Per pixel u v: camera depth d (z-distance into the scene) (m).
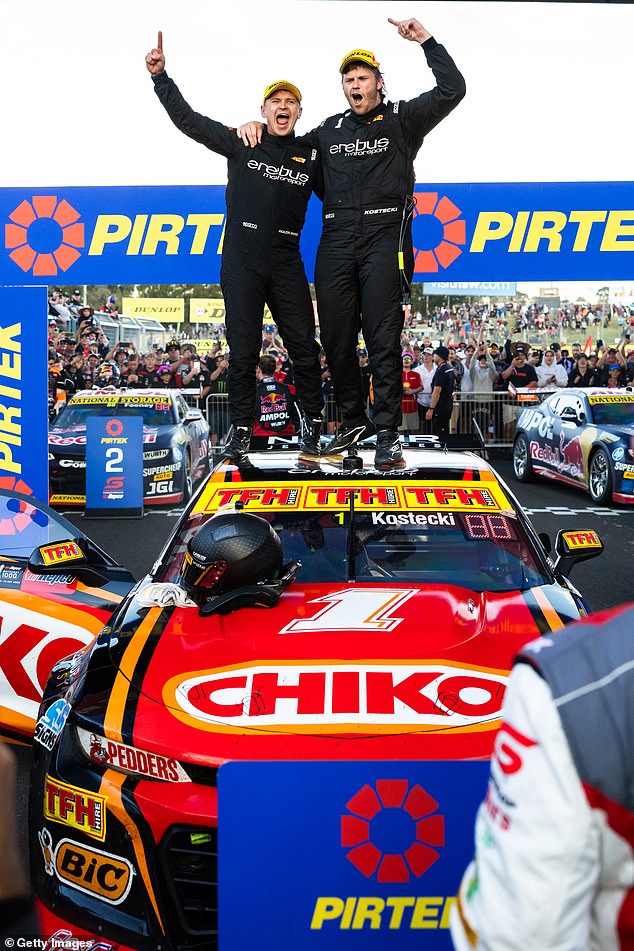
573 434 12.25
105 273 6.54
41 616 3.57
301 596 3.02
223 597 2.88
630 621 1.05
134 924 2.25
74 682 2.69
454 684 2.42
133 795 2.27
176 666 2.56
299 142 4.06
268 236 4.05
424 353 15.70
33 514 3.87
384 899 1.86
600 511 11.11
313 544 3.39
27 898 1.36
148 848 2.24
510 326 20.31
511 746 1.03
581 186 6.29
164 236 6.46
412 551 3.36
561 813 0.97
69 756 2.44
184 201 6.43
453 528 3.45
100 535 9.57
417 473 3.79
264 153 4.00
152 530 9.87
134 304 19.16
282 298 4.15
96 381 15.95
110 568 3.96
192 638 2.72
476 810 1.85
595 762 0.98
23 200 6.49
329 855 1.85
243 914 1.85
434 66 3.76
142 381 16.11
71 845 2.36
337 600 2.96
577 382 16.27
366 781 1.85
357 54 3.79
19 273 6.56
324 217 4.03
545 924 0.96
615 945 1.02
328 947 1.85
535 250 6.34
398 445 3.89
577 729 0.98
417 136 3.92
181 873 2.24
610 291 20.09
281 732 2.27
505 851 1.00
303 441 4.28
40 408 7.57
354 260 3.97
